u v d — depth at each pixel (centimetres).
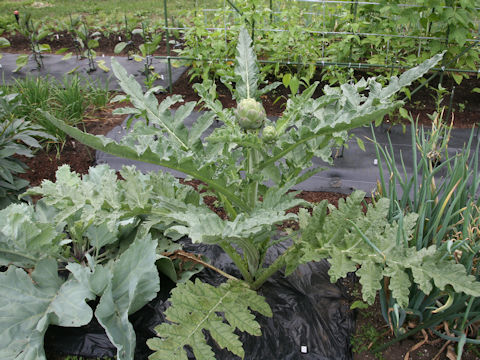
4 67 653
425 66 210
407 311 228
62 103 486
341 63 505
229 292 231
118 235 293
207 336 251
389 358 242
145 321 262
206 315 213
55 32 829
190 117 508
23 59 614
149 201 252
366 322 261
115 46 745
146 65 573
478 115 494
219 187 224
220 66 521
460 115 495
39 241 257
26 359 212
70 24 762
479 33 502
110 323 227
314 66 519
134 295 238
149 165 419
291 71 570
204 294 226
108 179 230
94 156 433
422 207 227
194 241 182
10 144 336
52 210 297
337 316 263
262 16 509
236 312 218
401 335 237
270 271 263
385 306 241
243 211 247
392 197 242
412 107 512
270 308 252
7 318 225
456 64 513
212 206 362
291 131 210
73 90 479
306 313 264
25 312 231
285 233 327
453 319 236
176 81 598
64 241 267
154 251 245
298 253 235
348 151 436
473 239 215
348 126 195
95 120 492
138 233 275
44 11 988
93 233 278
